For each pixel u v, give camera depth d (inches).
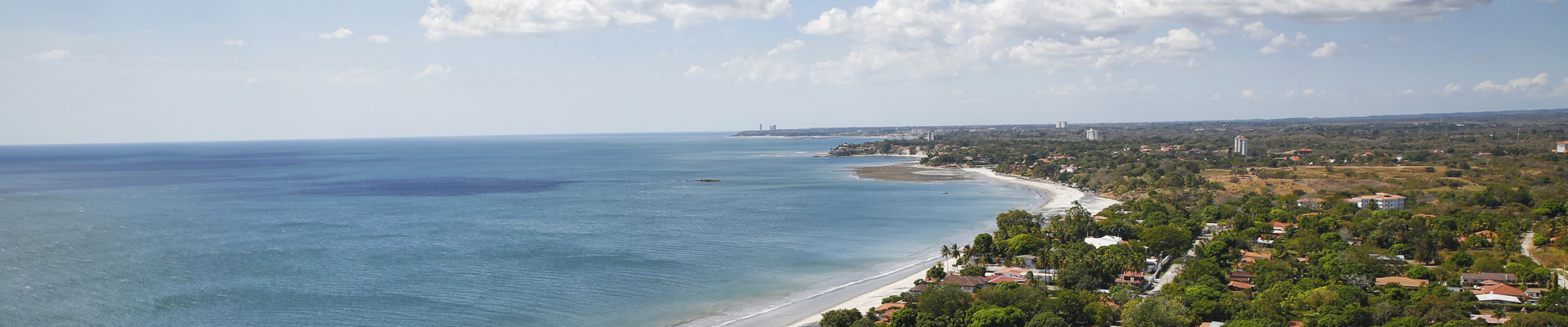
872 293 5147.6
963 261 5949.8
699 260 6220.5
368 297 5009.8
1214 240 6077.8
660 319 4621.1
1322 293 4315.9
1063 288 4896.7
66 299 4913.9
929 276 5334.6
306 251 6481.3
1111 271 5000.0
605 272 5743.1
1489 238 6328.7
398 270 5772.6
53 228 7824.8
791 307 4837.6
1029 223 7263.8
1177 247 6122.1
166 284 5305.1
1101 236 6786.4
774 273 5782.5
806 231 7741.1
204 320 4512.8
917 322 4077.3
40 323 4441.4
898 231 7775.6
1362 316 3949.3
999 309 4047.7
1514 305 4242.1
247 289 5157.5
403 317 4589.1
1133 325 4010.8
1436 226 6579.7
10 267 5782.5
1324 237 6274.6
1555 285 4471.0
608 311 4758.9
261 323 4456.2
